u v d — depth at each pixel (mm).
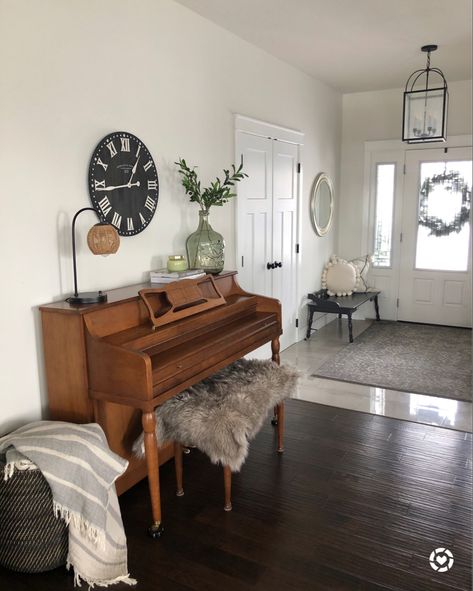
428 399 3572
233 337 2551
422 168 5508
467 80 5094
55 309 2104
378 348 4805
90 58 2381
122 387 2031
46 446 1844
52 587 1865
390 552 2018
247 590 1825
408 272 5770
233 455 2145
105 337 2139
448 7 3162
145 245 2836
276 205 4359
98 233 2252
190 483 2549
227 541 2094
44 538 1876
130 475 2479
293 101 4531
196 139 3217
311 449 2879
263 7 3086
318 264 5480
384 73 4750
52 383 2209
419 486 2486
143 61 2719
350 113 5746
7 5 1987
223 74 3459
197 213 3266
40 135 2166
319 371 4160
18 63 2049
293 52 4035
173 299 2432
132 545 2072
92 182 2422
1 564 1947
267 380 2561
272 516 2258
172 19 2926
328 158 5484
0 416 2104
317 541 2088
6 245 2064
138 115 2711
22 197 2113
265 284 4285
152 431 2029
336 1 3035
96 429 1997
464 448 2869
